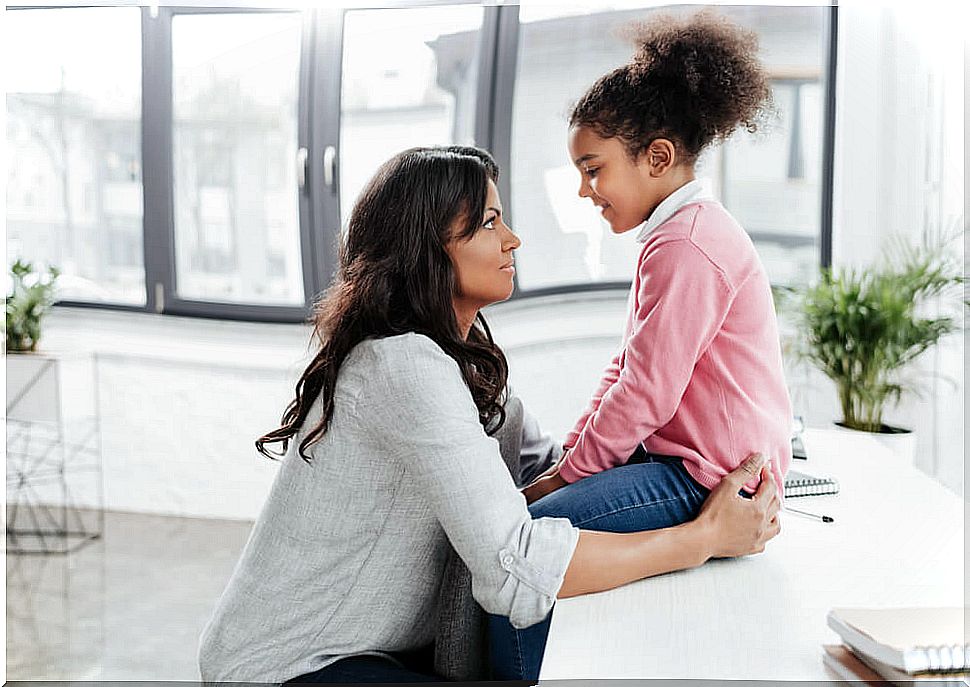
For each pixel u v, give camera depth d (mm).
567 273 4297
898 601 1300
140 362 4492
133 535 4156
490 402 1458
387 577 1401
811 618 1251
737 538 1421
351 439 1350
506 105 4164
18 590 3463
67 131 4555
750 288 1500
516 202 4277
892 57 3840
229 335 4438
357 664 1406
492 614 1386
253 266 4527
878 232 3926
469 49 4207
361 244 1422
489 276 1425
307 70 4266
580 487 1448
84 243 4609
